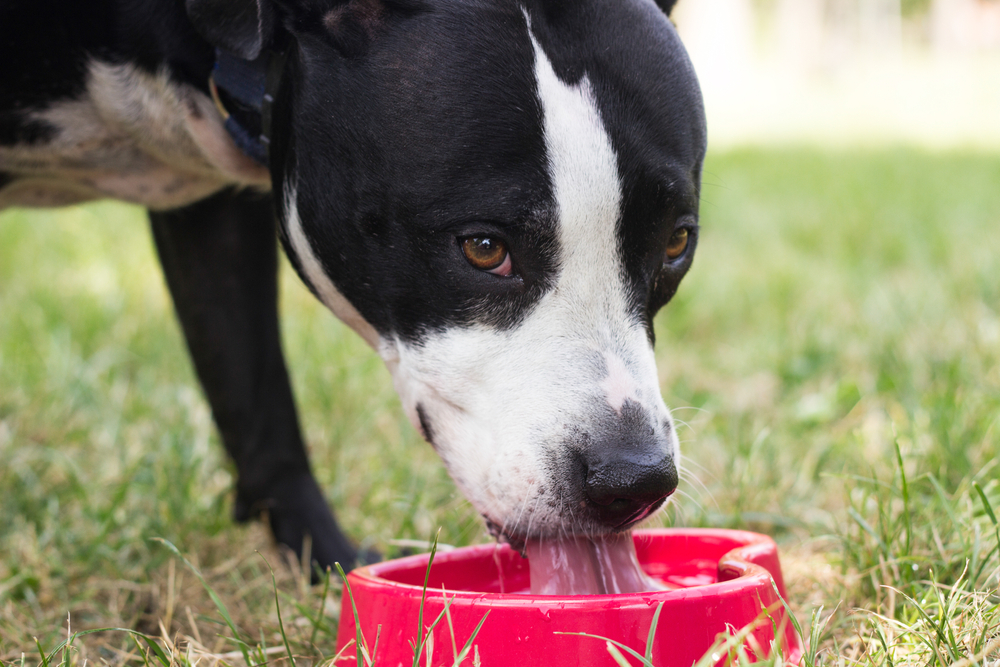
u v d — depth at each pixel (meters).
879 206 7.61
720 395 4.01
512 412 1.94
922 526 2.35
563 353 1.93
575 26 1.97
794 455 3.21
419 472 3.13
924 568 2.21
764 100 21.67
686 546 2.21
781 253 6.29
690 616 1.68
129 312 4.82
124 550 2.67
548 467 1.88
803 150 12.43
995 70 23.59
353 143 2.04
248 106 2.30
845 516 2.67
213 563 2.69
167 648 1.97
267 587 2.46
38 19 2.38
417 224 1.99
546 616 1.67
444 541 2.64
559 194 1.91
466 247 1.97
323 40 2.07
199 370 2.82
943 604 1.85
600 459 1.84
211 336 2.78
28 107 2.48
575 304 1.95
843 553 2.38
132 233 6.34
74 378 3.86
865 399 3.71
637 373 1.93
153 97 2.46
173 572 2.46
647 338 2.03
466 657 1.71
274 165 2.24
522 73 1.93
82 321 4.61
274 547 2.79
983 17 32.75
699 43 27.41
